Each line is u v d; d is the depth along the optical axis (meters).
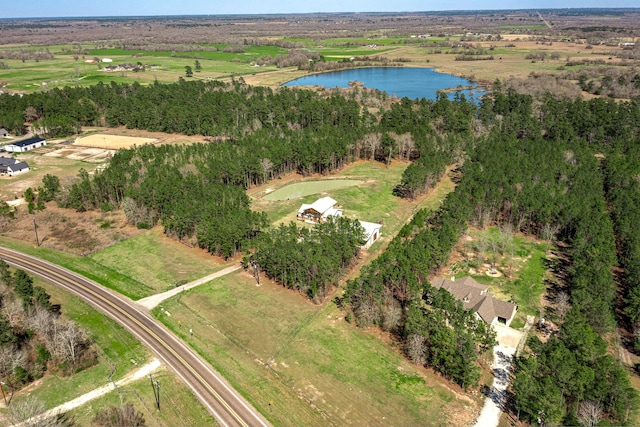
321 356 79.19
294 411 68.44
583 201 120.56
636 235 104.19
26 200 142.88
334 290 98.19
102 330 85.44
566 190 132.50
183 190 129.00
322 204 130.88
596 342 71.94
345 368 76.50
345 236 104.44
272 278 102.62
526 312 90.69
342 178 163.88
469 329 75.25
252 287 99.19
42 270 105.94
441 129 198.38
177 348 81.19
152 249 115.75
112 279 102.62
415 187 141.75
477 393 71.50
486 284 99.81
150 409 68.44
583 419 62.72
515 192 126.06
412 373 75.56
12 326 81.12
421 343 76.94
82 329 84.38
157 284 100.62
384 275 89.44
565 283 100.56
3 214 133.12
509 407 68.81
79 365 76.50
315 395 71.38
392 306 87.69
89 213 136.88
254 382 73.75
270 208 137.88
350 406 69.31
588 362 69.19
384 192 150.50
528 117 192.75
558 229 118.19
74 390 72.00
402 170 170.88
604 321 81.06
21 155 191.25
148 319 88.88
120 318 88.94
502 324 87.00
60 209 139.38
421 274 93.69
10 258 110.94
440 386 72.94
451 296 80.62
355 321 88.00
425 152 165.00
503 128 195.25
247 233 112.69
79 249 115.75
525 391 64.56
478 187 128.88
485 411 68.12
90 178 158.62
